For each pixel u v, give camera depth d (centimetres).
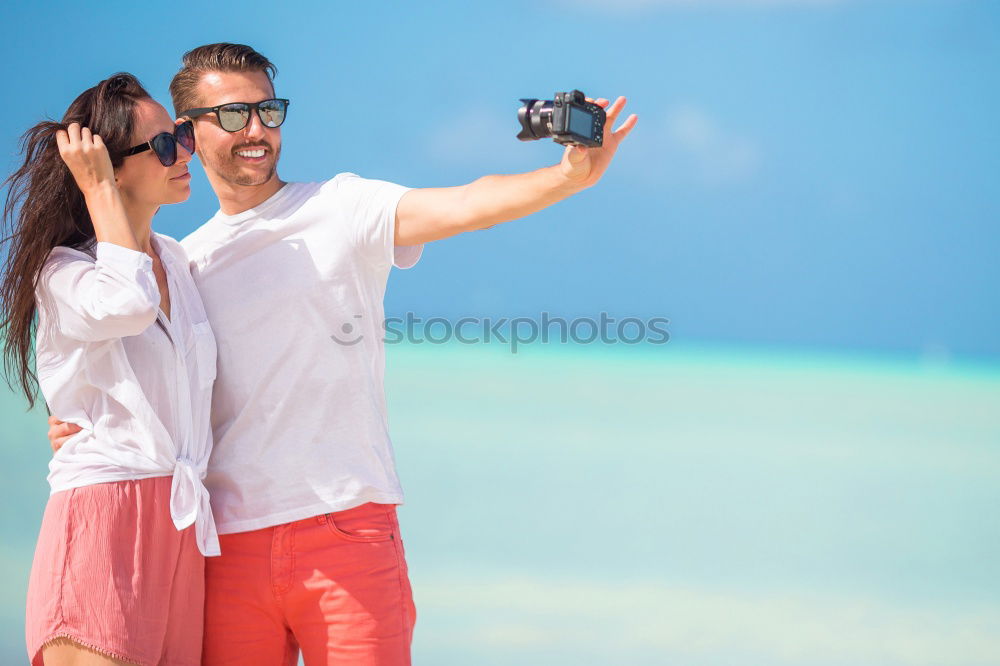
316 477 1030
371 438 1052
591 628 1641
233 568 1045
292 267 1041
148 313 913
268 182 1075
